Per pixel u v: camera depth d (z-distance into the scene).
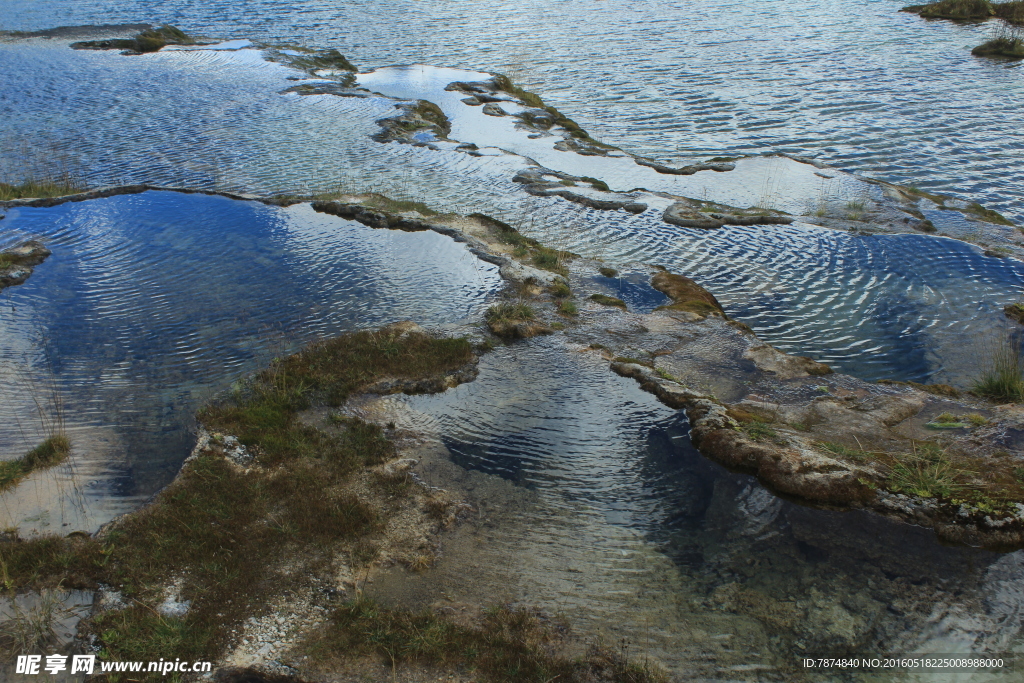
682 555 7.46
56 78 29.72
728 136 23.88
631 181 19.78
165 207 17.22
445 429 9.40
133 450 8.99
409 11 46.88
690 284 13.40
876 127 24.05
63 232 15.85
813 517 7.93
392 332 11.44
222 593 6.93
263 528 7.68
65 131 23.56
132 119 24.70
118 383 10.38
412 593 7.00
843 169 20.81
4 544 7.50
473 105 26.52
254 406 9.63
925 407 9.64
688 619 6.73
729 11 44.06
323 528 7.67
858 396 9.91
